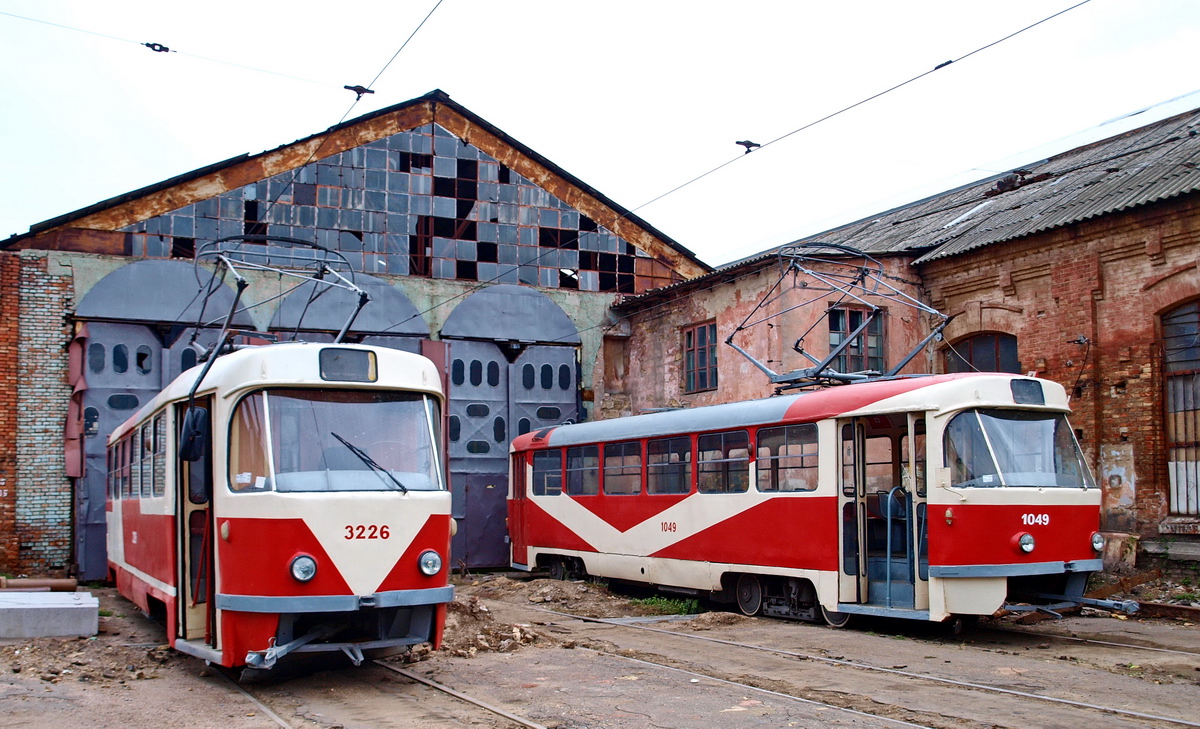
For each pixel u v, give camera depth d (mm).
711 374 21766
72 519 20094
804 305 18531
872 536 13312
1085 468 12586
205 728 7645
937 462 11648
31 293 20141
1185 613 12812
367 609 8961
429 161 23844
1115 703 8148
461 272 23891
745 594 14695
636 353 24734
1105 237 15719
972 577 11406
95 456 20141
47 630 12102
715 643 11703
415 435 9461
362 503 8781
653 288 25609
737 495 14539
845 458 13039
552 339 24422
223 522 8844
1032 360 16844
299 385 9094
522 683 9250
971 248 17609
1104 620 13125
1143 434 15141
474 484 23359
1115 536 15195
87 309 20344
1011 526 11633
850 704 8188
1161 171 16031
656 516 16359
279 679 9562
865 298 18734
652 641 11977
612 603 16234
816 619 13461
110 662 10508
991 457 11797
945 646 11234
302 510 8570
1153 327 15094
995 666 9875
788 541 13508
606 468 17922
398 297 22891
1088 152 21734
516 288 24203
